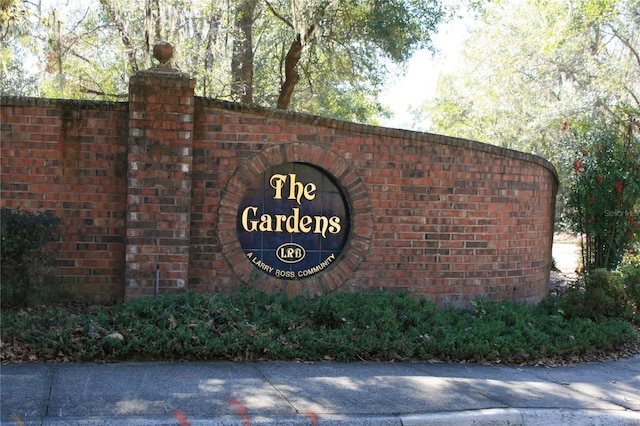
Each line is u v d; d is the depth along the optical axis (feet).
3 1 36.58
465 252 32.22
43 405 18.26
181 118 28.73
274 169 30.66
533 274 34.94
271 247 30.78
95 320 24.45
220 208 29.76
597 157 42.80
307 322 26.63
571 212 45.42
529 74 96.27
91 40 54.80
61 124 28.89
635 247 46.19
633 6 88.63
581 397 22.25
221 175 29.81
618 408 21.43
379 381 22.21
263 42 66.95
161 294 28.78
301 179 30.94
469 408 20.02
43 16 42.42
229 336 23.99
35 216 27.30
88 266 29.27
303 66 60.90
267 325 25.57
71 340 22.88
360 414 19.01
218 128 29.73
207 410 18.60
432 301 31.37
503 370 25.13
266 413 18.63
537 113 92.02
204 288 29.78
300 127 30.30
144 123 28.55
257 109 29.78
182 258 28.91
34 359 22.30
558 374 25.31
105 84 57.47
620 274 35.24
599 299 33.01
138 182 28.58
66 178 29.01
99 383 20.34
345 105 73.97
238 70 57.57
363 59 59.36
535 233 34.88
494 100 101.65
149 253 28.73
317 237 31.17
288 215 30.89
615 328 30.50
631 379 25.35
